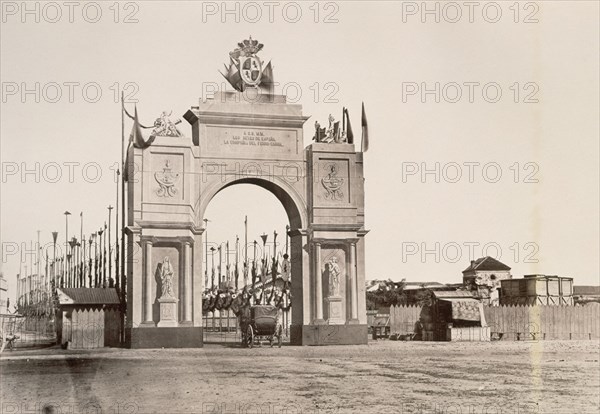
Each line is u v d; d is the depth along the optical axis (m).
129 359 34.22
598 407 22.67
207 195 42.97
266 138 44.06
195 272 42.53
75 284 42.69
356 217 44.66
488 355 36.44
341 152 44.72
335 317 44.06
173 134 42.78
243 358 34.97
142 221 41.69
